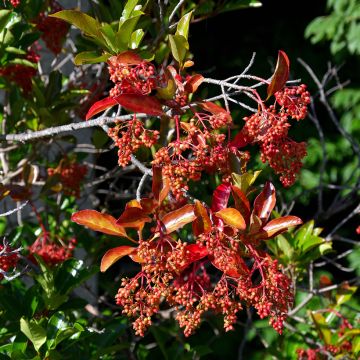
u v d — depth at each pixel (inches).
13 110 205.6
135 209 131.0
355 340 197.2
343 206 244.5
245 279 128.5
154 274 127.9
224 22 416.5
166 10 202.2
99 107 136.9
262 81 134.6
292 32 413.7
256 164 254.1
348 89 396.2
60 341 157.1
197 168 128.0
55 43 213.3
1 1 187.2
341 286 213.5
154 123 247.3
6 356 160.6
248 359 350.0
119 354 240.1
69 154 236.4
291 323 238.8
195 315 129.2
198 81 134.5
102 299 237.8
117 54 146.8
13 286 180.2
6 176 215.5
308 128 395.9
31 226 227.8
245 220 135.4
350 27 380.8
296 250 203.6
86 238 230.8
